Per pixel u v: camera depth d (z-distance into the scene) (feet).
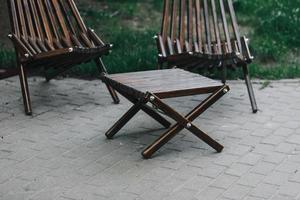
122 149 15.66
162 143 15.20
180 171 14.58
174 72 16.78
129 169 14.67
